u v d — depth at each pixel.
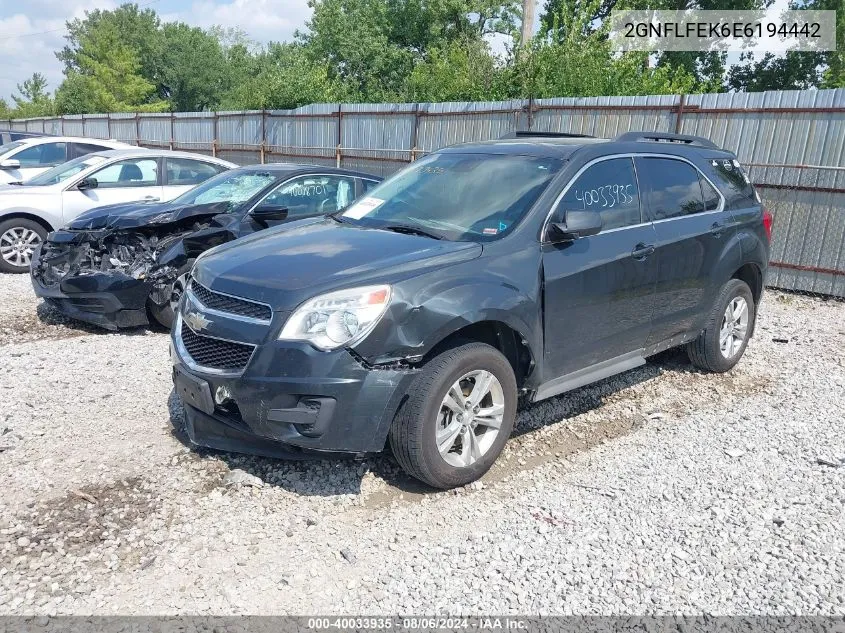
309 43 37.22
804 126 9.22
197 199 7.45
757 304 6.29
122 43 53.50
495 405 4.10
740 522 3.75
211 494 3.88
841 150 8.93
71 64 65.56
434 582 3.21
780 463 4.42
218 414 3.87
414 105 14.64
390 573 3.27
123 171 10.31
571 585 3.22
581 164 4.66
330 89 23.64
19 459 4.22
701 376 5.98
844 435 4.83
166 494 3.87
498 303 3.92
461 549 3.46
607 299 4.61
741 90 27.41
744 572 3.33
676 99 10.38
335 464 4.24
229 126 21.62
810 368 6.27
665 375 5.99
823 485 4.15
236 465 4.20
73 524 3.57
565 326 4.39
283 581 3.20
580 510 3.84
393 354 3.62
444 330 3.73
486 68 19.03
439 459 3.83
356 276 3.72
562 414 5.14
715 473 4.28
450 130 13.95
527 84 16.42
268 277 3.83
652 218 5.04
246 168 7.93
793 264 9.57
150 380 5.55
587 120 11.48
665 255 5.00
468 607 3.06
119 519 3.63
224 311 3.84
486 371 3.99
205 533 3.54
